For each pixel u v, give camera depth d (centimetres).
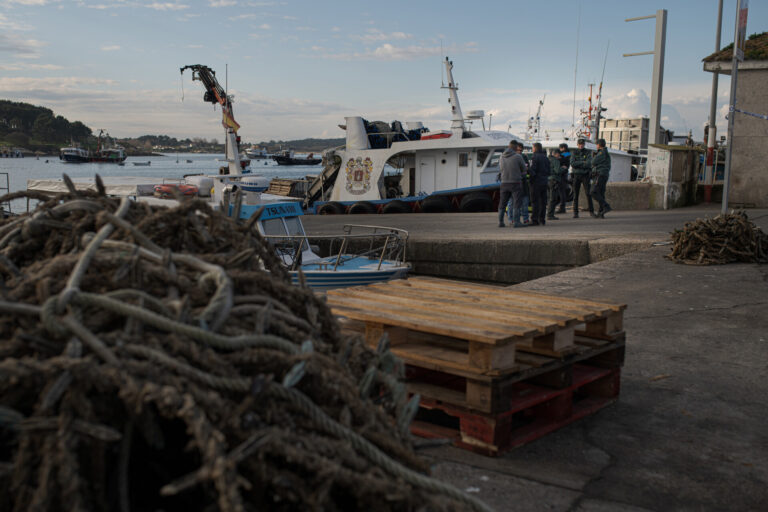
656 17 2020
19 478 149
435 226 1600
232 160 1784
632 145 3919
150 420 163
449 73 2309
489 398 309
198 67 1723
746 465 311
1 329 170
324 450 170
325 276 964
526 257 1184
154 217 218
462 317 345
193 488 173
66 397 151
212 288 196
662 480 295
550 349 339
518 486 285
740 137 1689
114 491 159
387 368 234
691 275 834
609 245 1112
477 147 2255
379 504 169
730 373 452
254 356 179
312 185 2670
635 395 410
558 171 1703
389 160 2455
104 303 171
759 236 952
